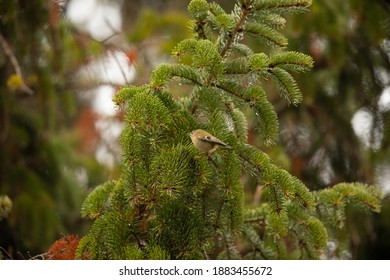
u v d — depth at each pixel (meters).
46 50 9.59
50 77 9.85
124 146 5.44
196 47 5.57
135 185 5.31
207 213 5.41
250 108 5.73
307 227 6.03
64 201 11.27
